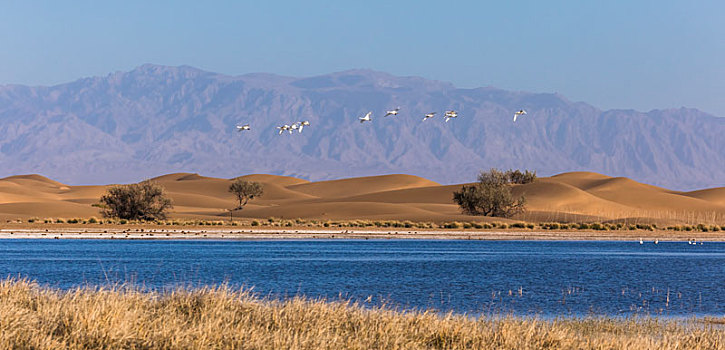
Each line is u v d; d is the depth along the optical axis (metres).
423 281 98.31
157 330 34.50
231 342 33.75
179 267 117.25
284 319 40.06
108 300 39.16
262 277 101.75
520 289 89.12
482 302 76.00
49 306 39.44
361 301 75.06
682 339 47.00
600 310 70.94
